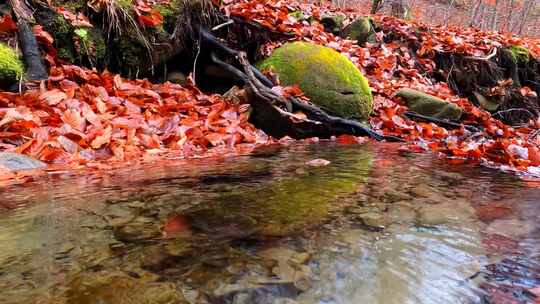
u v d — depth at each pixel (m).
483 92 7.62
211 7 4.90
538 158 3.21
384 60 6.71
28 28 3.62
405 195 2.13
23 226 1.49
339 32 7.54
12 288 1.06
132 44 4.41
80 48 4.05
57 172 2.25
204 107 3.96
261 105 4.20
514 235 1.63
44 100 3.07
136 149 2.85
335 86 4.64
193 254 1.30
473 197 2.17
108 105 3.40
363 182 2.37
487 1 20.17
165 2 4.73
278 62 4.80
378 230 1.60
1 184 1.98
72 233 1.44
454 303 1.11
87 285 1.09
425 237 1.56
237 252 1.33
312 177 2.43
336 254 1.35
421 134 4.68
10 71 3.23
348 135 4.34
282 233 1.51
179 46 4.77
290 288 1.12
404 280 1.21
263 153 3.21
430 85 7.04
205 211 1.72
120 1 4.29
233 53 4.70
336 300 1.08
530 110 7.70
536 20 24.48
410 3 22.86
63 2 4.11
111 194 1.91
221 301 1.04
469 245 1.51
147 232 1.47
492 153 3.45
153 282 1.12
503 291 1.19
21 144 2.54
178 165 2.59
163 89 4.23
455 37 8.10
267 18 5.50
